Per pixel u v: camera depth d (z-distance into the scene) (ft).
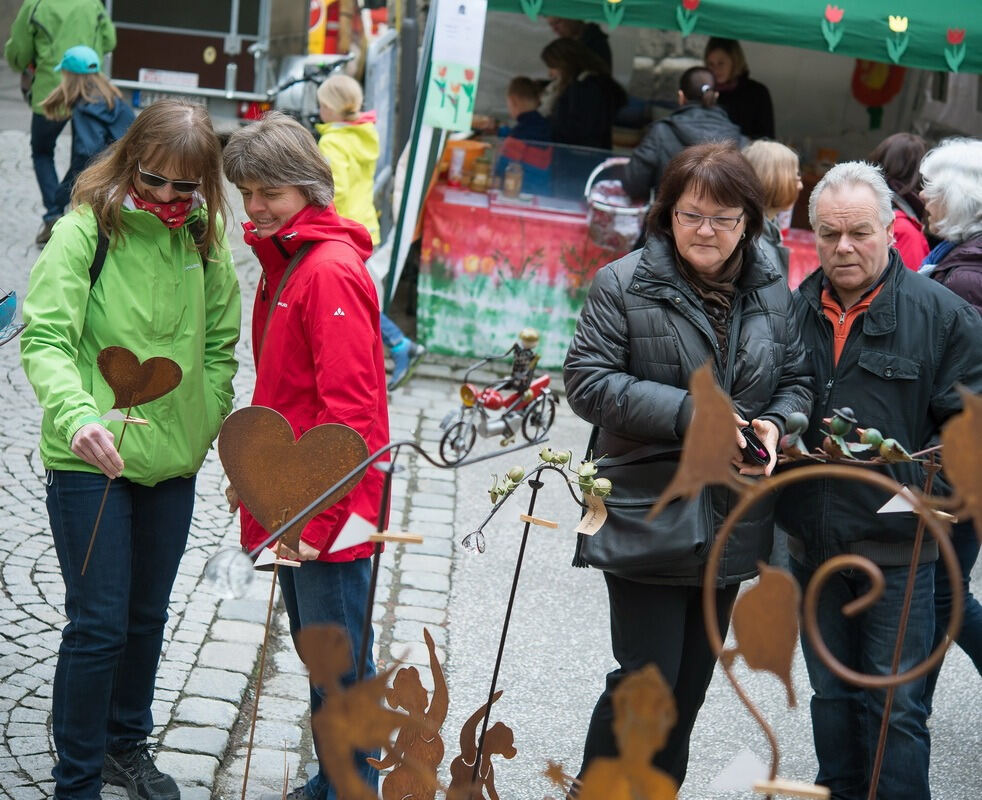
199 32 39.24
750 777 5.56
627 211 26.81
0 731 12.48
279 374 10.38
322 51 44.80
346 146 24.75
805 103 36.83
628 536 10.16
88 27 31.81
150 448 10.72
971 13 24.86
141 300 10.53
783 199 16.89
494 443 24.03
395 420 24.29
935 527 5.49
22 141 42.39
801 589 11.68
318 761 12.40
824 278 11.44
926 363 10.93
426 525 19.88
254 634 15.55
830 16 24.76
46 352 10.01
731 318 10.36
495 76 38.37
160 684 14.01
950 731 15.33
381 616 16.63
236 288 11.76
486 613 17.21
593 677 15.81
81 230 10.39
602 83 31.55
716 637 5.49
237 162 10.11
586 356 10.34
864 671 11.37
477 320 28.43
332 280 9.98
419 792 8.51
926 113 35.35
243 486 7.97
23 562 16.49
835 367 11.18
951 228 13.43
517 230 27.76
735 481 5.49
